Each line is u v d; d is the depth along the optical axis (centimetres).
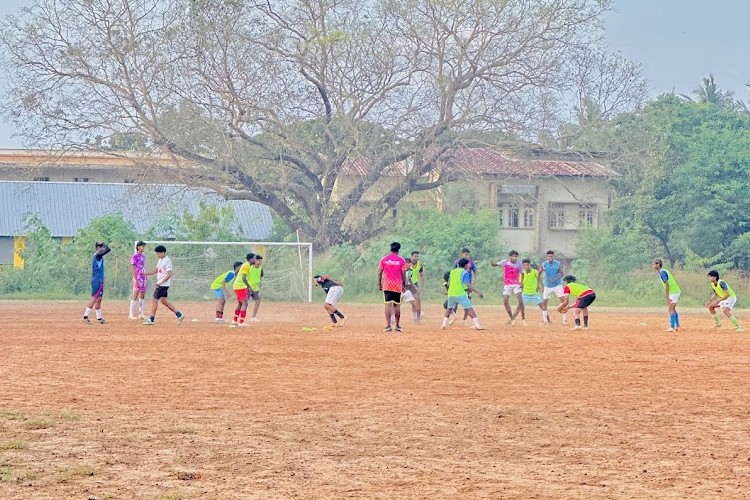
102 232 5425
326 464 1064
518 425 1307
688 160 6638
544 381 1753
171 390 1612
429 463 1071
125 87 5816
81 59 5712
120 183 7194
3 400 1491
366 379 1766
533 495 921
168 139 5800
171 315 3766
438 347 2384
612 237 5919
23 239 5984
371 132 6116
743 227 6297
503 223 6881
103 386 1655
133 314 3381
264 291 5075
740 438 1220
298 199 6438
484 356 2177
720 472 1025
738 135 6631
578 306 3055
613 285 5525
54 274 5294
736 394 1602
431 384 1703
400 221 6138
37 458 1085
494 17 5944
